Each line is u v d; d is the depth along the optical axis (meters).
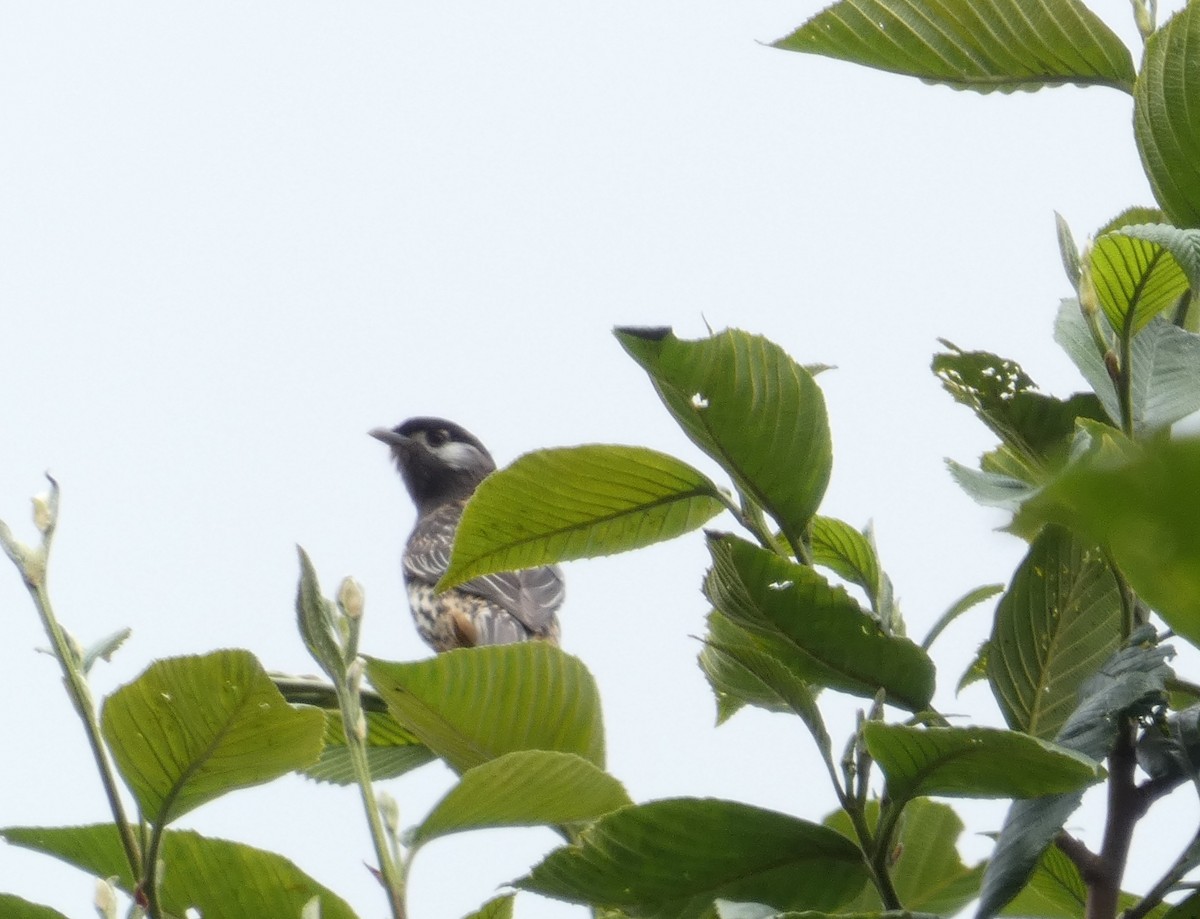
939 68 4.28
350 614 3.50
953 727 3.08
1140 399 3.72
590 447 3.99
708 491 4.05
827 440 3.82
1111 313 3.57
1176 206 3.72
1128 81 4.20
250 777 3.88
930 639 4.20
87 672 3.61
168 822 3.86
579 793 3.94
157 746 3.79
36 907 3.76
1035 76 4.28
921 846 4.71
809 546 3.95
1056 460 3.55
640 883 3.58
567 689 4.41
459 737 4.44
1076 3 4.13
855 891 3.54
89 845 4.02
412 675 4.30
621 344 3.74
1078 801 3.29
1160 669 3.42
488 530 4.16
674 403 3.83
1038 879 4.40
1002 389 3.98
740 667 4.55
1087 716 3.45
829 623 3.68
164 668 3.68
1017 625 3.93
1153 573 1.49
